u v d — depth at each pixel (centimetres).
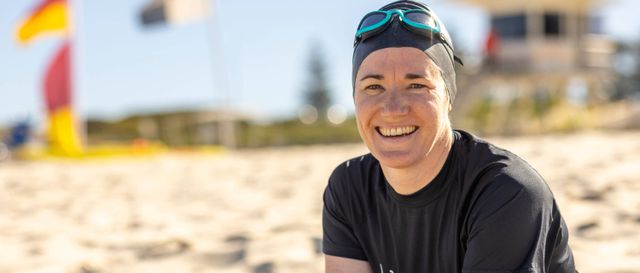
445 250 189
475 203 181
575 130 2528
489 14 2658
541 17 2588
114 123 3381
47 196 820
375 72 180
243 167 1173
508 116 2792
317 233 429
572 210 457
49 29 1672
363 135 188
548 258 185
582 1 2597
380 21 181
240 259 382
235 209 606
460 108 2609
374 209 203
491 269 177
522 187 176
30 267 385
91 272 374
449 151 189
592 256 333
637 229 390
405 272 199
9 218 622
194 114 3247
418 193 187
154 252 413
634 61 4628
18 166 1543
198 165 1323
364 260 214
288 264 355
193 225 520
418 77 178
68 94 1703
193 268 375
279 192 718
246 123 3409
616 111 2812
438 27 184
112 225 542
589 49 2692
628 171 690
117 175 1123
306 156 1459
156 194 788
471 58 2672
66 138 1725
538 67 2592
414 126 180
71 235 495
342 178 212
